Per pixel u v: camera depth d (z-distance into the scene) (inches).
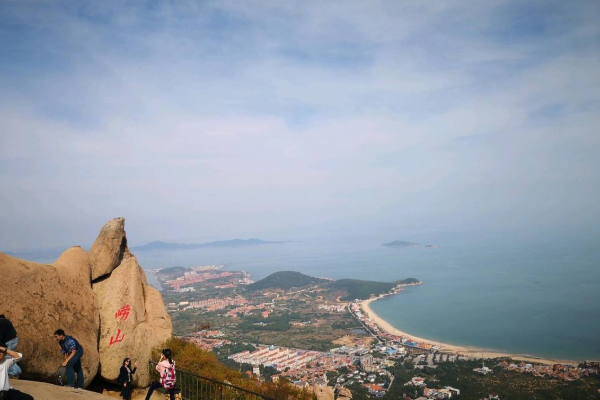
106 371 581.0
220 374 671.8
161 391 615.2
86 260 633.6
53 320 501.0
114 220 679.7
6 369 324.5
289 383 858.1
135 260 704.4
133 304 642.8
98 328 588.1
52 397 402.9
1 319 339.6
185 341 737.0
